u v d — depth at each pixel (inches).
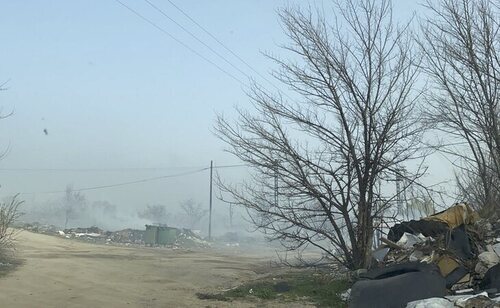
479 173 557.0
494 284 359.9
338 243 493.4
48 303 407.5
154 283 565.6
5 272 569.0
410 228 476.4
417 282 343.6
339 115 491.8
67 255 902.4
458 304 294.8
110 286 518.0
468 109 515.8
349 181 490.0
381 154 481.1
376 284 352.2
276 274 637.9
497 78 489.7
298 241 500.7
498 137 497.4
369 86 484.7
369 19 494.3
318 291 453.7
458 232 429.4
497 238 450.6
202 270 737.6
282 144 498.0
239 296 455.2
